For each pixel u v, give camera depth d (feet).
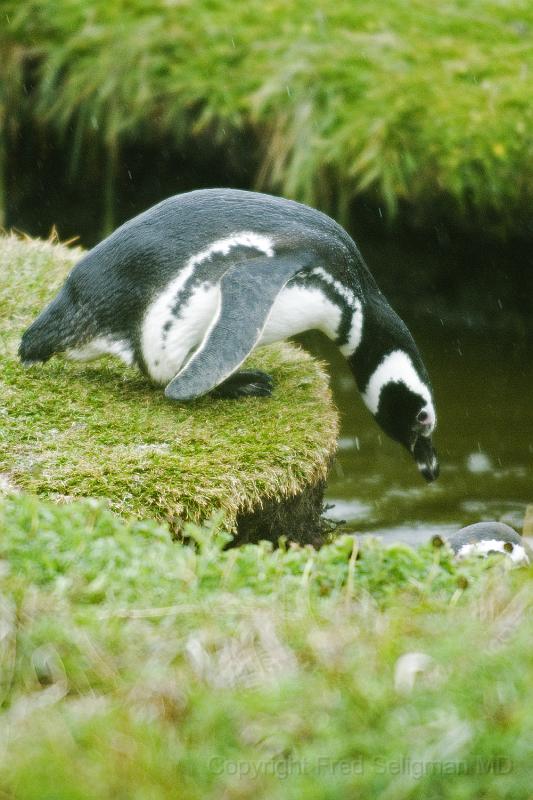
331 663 19.43
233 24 70.85
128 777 16.75
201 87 67.15
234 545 34.42
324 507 42.80
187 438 36.04
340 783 16.79
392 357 39.73
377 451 51.08
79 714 18.12
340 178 63.77
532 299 62.69
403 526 44.68
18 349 39.58
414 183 62.75
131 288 36.68
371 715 18.12
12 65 71.46
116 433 36.06
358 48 68.49
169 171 70.38
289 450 35.96
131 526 26.45
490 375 58.75
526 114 63.36
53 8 72.02
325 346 61.05
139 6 72.02
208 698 18.47
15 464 33.60
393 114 63.52
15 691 19.29
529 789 16.93
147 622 21.27
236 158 67.21
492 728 17.79
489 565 26.20
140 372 39.22
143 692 18.69
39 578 22.62
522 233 62.23
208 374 33.30
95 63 69.41
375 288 39.91
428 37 70.28
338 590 23.73
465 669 19.07
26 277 47.75
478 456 50.96
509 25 72.33
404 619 21.12
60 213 74.33
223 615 21.45
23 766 16.65
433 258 64.80
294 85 65.67
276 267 35.88
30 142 73.36
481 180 61.67
